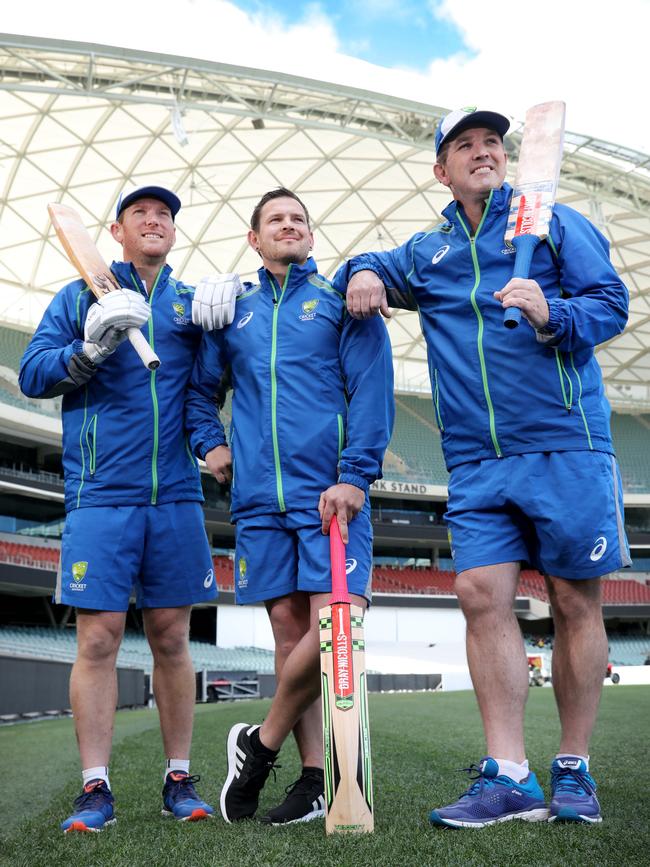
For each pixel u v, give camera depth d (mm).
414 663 39344
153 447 3459
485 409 3014
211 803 3416
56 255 31984
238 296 3518
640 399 49062
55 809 3287
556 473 2891
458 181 3205
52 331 3617
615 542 2869
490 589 2902
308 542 3090
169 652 3418
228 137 26938
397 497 45531
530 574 45750
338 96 21844
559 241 3088
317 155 28250
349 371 3293
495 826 2471
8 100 23812
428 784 3730
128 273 3609
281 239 3373
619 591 44594
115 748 6203
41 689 12266
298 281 3408
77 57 20016
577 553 2836
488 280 3109
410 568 46312
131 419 3451
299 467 3168
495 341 3029
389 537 43156
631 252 33438
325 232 33312
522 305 2744
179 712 3338
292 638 3221
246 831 2557
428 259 3258
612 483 2938
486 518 2980
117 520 3373
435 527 43969
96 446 3430
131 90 21625
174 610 3436
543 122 3270
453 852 2061
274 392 3268
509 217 3100
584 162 24125
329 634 2594
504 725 2787
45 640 30562
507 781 2656
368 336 3305
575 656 2850
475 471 3035
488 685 2836
